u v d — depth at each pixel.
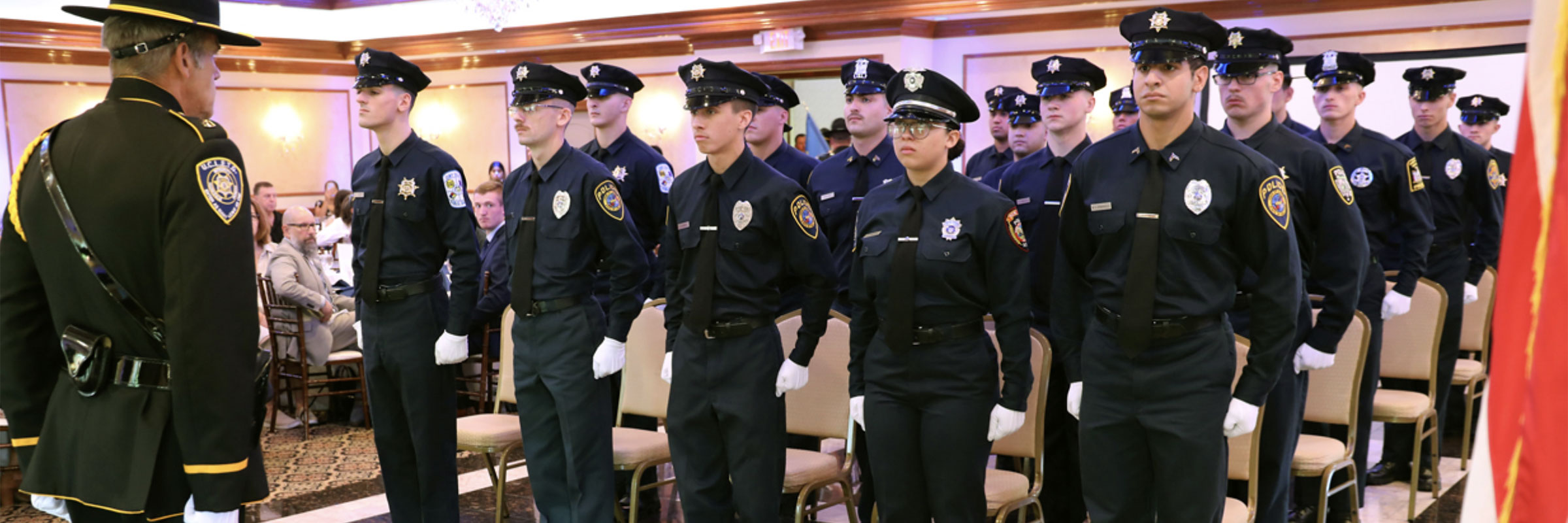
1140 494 2.48
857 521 3.41
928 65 10.55
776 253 3.03
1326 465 3.13
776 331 3.10
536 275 3.31
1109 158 2.48
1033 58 10.05
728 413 3.02
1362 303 3.69
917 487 2.79
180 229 1.86
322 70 13.58
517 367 3.40
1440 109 4.66
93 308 1.94
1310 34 8.89
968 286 2.66
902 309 2.68
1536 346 0.84
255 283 1.98
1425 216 3.79
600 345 3.29
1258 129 3.13
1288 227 2.31
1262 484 3.00
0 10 11.03
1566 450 0.80
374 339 3.46
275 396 5.66
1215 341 2.34
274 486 4.60
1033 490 2.99
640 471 3.48
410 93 3.46
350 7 13.16
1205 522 2.37
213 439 1.89
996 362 2.76
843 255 3.83
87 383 1.95
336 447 5.36
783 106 4.19
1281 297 2.32
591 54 12.45
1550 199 0.83
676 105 12.10
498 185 5.73
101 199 1.88
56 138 1.95
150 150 1.88
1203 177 2.33
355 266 3.56
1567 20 0.82
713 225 3.03
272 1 12.69
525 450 3.47
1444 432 5.18
